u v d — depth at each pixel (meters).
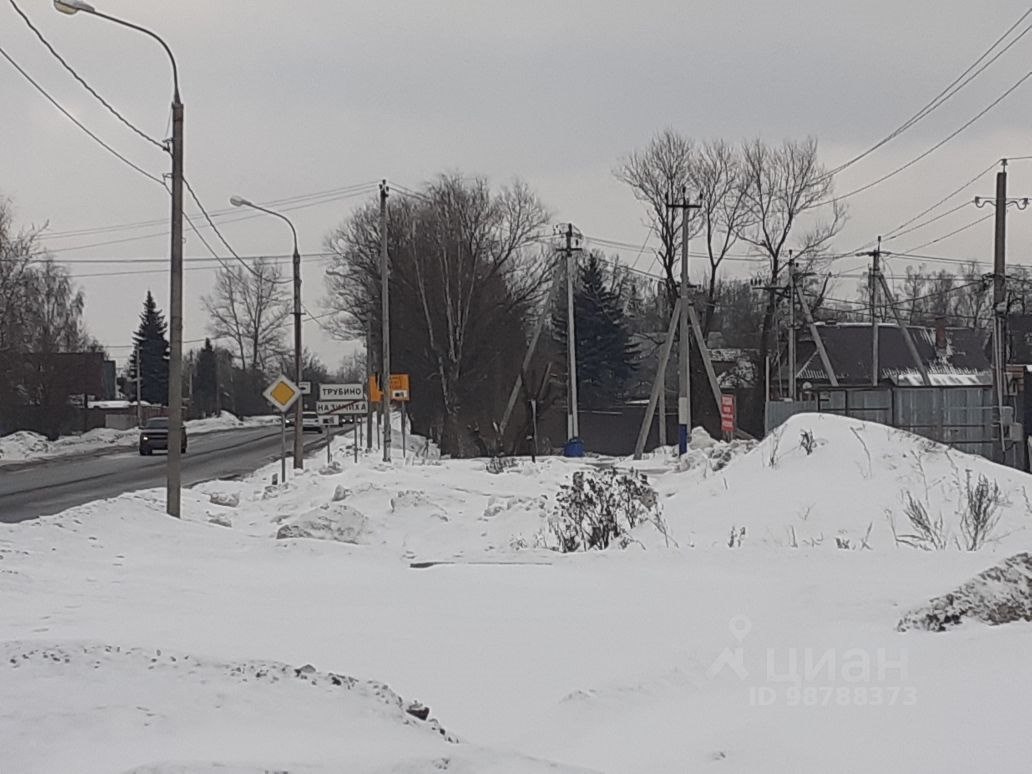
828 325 76.81
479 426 53.03
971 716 6.01
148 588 11.82
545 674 7.70
